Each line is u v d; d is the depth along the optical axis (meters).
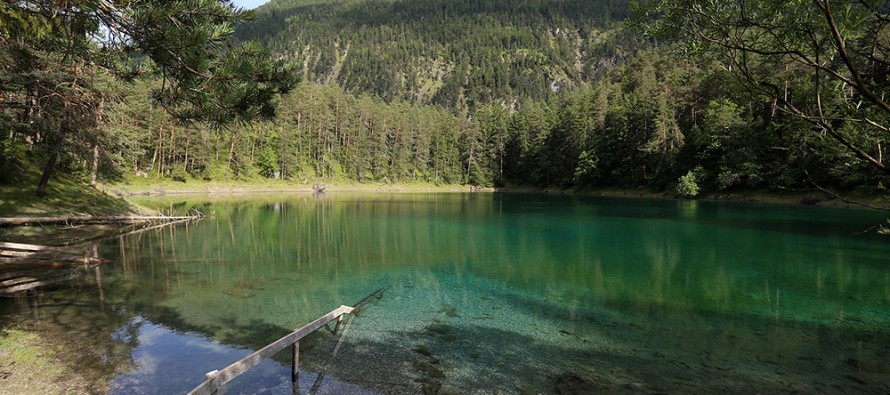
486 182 107.88
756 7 3.61
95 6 4.58
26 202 24.50
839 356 8.68
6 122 17.89
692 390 7.34
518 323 10.74
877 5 3.01
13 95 17.67
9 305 11.23
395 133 110.19
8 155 23.41
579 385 7.54
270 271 16.38
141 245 21.70
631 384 7.57
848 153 3.68
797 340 9.52
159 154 75.94
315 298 12.81
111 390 7.03
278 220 34.22
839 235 24.20
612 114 72.38
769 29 3.59
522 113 112.56
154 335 9.49
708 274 15.81
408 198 67.25
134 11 4.68
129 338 9.26
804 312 11.44
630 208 43.78
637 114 66.12
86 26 5.00
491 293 13.46
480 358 8.67
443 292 13.59
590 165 74.44
